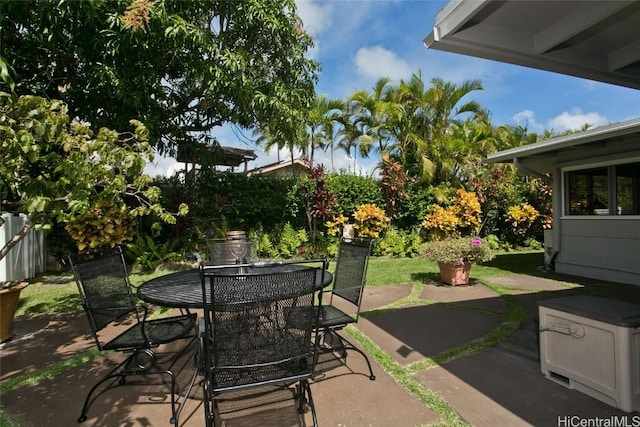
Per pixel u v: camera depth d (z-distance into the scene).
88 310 2.19
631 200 5.47
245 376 1.79
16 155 2.39
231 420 2.02
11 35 5.18
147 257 6.62
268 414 2.07
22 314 4.04
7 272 5.32
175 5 5.79
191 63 5.85
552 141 5.41
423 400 2.18
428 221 8.86
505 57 2.70
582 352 2.22
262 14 5.91
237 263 2.73
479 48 2.54
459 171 11.32
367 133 13.03
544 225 10.34
